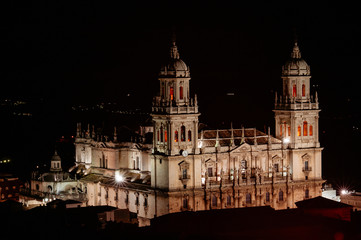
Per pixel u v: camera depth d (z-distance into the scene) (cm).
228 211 19500
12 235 19150
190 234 17038
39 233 19200
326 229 17600
